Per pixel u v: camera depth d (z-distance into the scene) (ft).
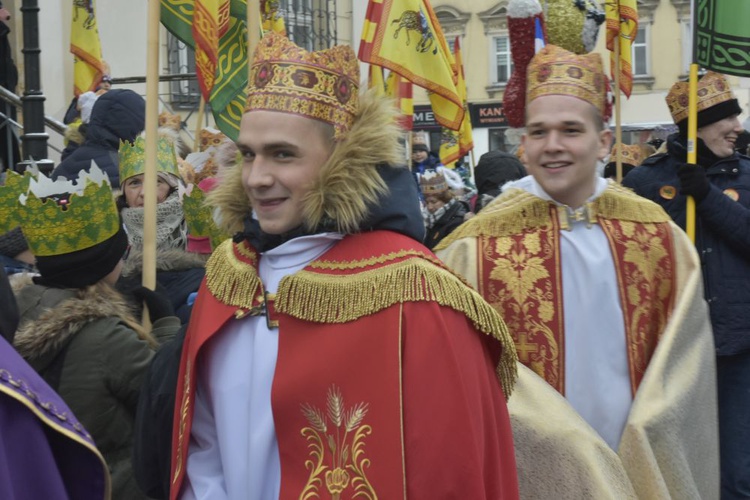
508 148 84.79
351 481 7.78
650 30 86.79
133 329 10.87
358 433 7.80
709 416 11.37
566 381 11.13
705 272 15.43
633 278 11.24
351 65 8.36
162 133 20.24
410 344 7.85
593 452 10.23
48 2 45.55
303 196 8.23
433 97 21.39
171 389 9.25
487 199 22.76
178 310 13.70
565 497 10.19
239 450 8.43
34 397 7.96
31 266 13.41
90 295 10.80
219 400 8.59
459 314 8.08
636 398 10.74
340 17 62.80
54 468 8.05
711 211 15.12
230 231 9.09
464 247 11.57
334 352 7.97
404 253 8.09
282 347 8.20
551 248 11.31
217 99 13.82
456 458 7.68
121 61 47.62
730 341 15.16
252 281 8.57
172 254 14.07
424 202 22.76
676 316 11.08
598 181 11.60
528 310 11.26
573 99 11.09
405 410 7.77
